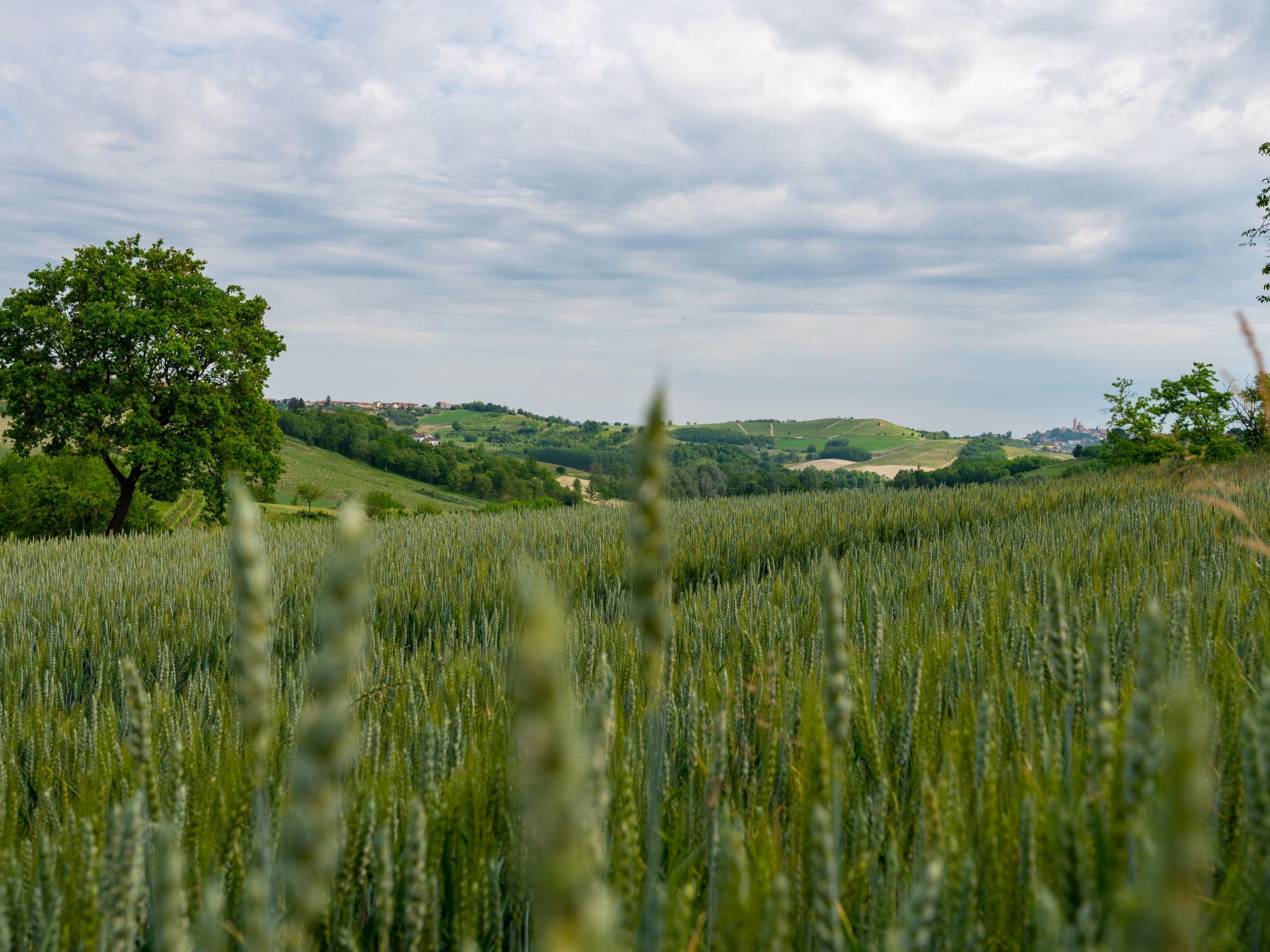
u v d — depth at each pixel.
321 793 0.49
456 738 2.91
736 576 11.11
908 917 0.97
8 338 36.78
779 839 2.02
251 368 40.72
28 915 1.86
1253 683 2.76
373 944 1.97
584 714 2.59
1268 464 18.03
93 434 36.34
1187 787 0.55
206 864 1.88
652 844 1.39
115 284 37.09
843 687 1.16
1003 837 1.69
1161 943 0.55
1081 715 2.08
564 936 0.36
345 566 0.50
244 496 0.74
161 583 12.10
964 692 2.94
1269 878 1.49
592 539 14.27
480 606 9.17
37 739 4.08
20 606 10.91
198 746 2.93
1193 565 5.98
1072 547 7.55
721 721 1.55
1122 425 39.62
